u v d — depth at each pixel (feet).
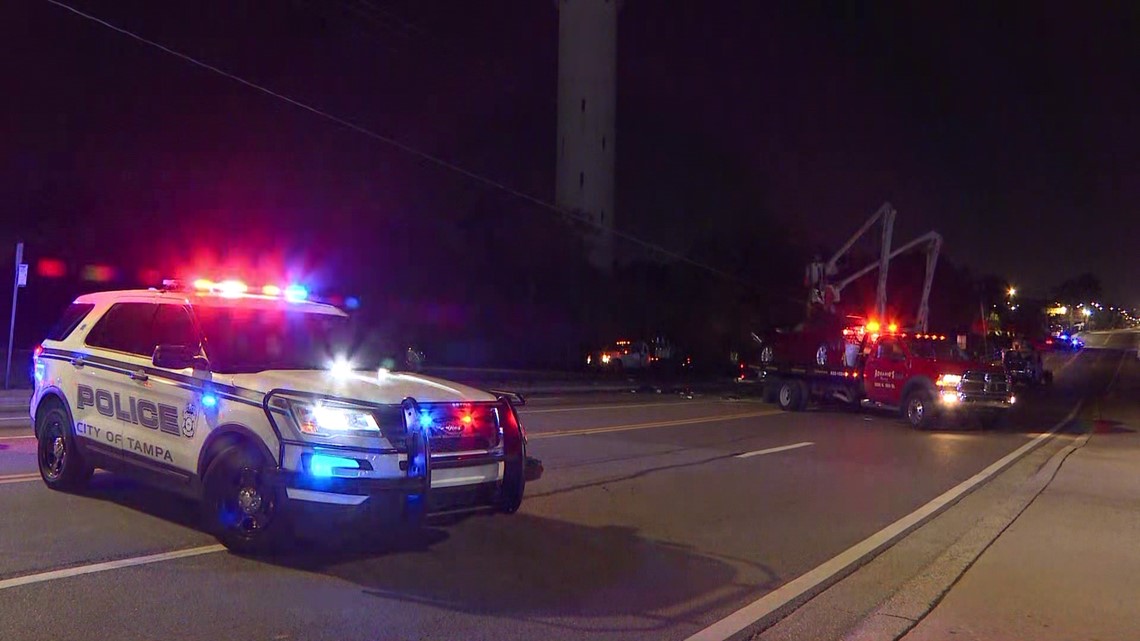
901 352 73.87
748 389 123.24
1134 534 30.81
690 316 169.99
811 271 135.03
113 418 27.73
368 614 19.45
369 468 21.89
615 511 31.91
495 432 24.62
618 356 148.56
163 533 25.34
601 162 219.00
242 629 18.16
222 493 23.49
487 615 19.76
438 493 23.03
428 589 21.48
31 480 31.89
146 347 27.63
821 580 23.80
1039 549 28.25
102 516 26.99
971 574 25.02
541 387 103.14
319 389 22.72
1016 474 45.70
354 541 25.66
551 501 33.17
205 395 24.44
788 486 39.24
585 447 49.39
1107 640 19.52
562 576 23.13
